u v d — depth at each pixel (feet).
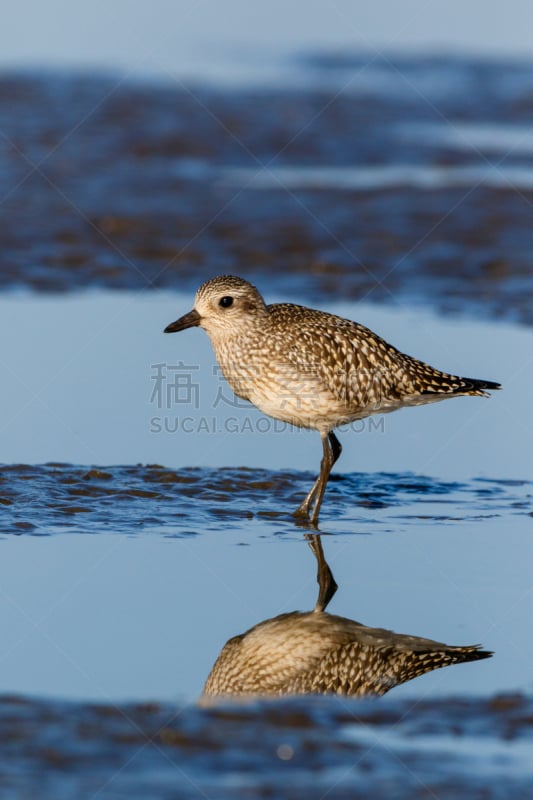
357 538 41.55
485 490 47.19
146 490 45.44
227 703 28.94
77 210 79.92
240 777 25.27
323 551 40.19
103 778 25.03
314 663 31.94
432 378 46.03
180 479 46.83
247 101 111.65
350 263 71.77
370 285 68.13
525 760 26.22
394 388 45.27
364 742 26.94
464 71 128.98
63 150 93.45
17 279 67.87
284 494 46.09
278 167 93.61
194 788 24.77
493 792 24.88
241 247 74.18
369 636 33.94
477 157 98.43
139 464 48.26
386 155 98.32
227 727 27.50
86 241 74.43
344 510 44.68
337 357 44.11
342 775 25.41
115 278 68.69
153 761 25.79
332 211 81.30
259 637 33.45
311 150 98.48
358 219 79.71
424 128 108.17
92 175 88.22
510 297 66.59
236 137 100.37
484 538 41.57
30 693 29.22
